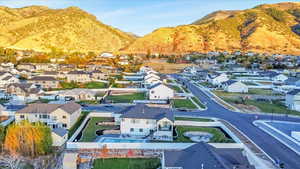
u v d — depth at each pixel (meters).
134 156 33.22
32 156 32.75
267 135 41.59
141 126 40.69
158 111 43.03
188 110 56.69
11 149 32.91
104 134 40.84
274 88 86.25
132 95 72.50
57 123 43.50
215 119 50.16
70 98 65.69
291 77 104.38
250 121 49.34
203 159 24.19
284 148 36.47
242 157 26.31
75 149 34.53
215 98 70.56
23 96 65.44
